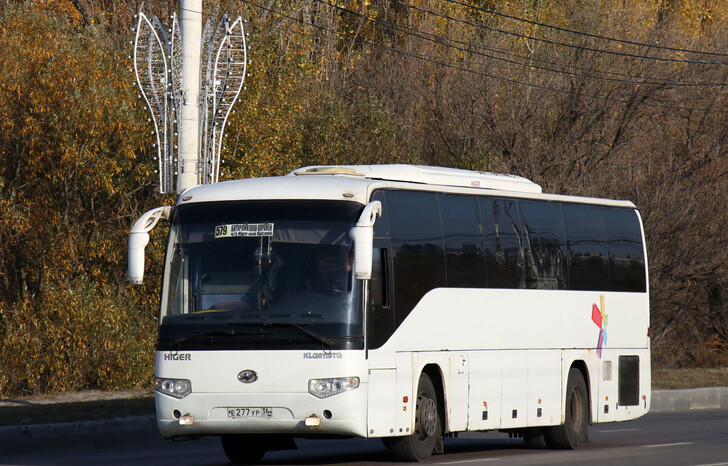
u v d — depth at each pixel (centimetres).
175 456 3538
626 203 4400
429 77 9781
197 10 4331
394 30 10775
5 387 5459
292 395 2833
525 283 3725
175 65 4422
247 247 2947
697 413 5659
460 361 3372
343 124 7512
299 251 2923
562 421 3838
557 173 8388
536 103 8738
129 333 5731
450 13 10456
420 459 3186
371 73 10206
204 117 4509
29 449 3572
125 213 5969
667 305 8156
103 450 3728
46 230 5672
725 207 8312
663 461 3234
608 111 8769
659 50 9088
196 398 2878
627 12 9625
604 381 4125
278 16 8294
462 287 3412
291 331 2856
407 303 3142
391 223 3138
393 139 7825
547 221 3903
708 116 8944
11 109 5425
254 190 3030
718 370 7050
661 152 8788
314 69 8256
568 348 3916
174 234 3027
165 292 2991
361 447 4006
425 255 3256
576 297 3988
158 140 4475
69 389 5581
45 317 5519
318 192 2994
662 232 8094
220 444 4059
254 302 2897
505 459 3350
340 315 2872
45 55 5403
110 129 5547
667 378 6525
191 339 2903
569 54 9088
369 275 2803
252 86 6184
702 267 8144
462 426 3369
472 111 8850
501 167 8350
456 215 3447
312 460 3391
